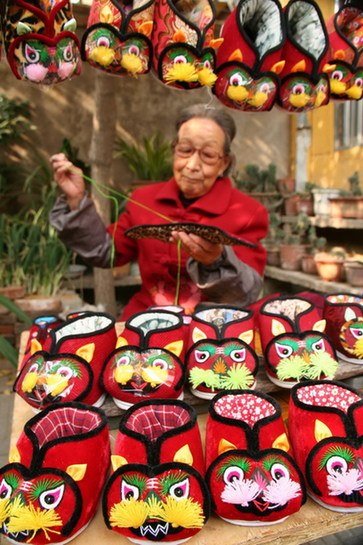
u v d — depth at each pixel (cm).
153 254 153
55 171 138
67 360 72
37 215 279
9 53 77
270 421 61
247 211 152
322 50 91
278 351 80
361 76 101
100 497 61
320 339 82
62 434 65
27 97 327
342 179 327
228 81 89
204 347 78
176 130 150
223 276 118
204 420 83
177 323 83
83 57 85
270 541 57
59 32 77
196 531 55
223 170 156
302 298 96
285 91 93
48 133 335
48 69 78
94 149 242
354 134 316
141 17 82
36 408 73
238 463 58
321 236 350
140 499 54
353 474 58
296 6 89
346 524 60
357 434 61
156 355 74
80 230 148
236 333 82
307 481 61
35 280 272
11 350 171
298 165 370
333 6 112
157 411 66
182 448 58
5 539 57
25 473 55
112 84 227
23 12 75
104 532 58
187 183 145
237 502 56
